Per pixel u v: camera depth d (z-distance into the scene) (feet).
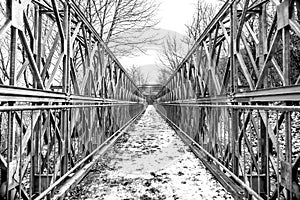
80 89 14.25
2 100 6.55
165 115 59.11
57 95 10.27
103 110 19.88
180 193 11.64
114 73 28.58
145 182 13.10
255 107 8.36
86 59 15.12
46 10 13.00
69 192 11.05
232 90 11.76
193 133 21.98
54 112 10.93
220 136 13.53
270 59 8.79
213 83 15.24
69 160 12.12
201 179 13.52
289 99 7.24
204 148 17.89
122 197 11.19
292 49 24.66
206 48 16.96
